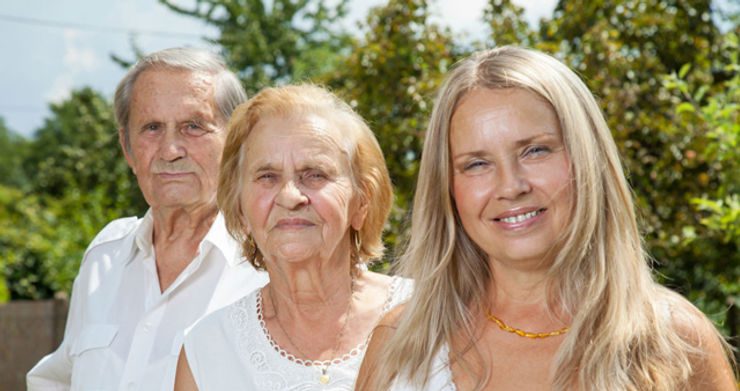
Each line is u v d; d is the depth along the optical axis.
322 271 2.83
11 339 10.41
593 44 7.24
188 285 3.51
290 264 2.79
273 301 2.94
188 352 2.94
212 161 3.50
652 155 7.41
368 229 2.98
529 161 2.25
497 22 7.67
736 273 7.37
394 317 2.60
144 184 3.55
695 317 2.27
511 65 2.29
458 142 2.32
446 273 2.49
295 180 2.74
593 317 2.27
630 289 2.28
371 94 7.80
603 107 7.04
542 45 7.28
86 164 20.31
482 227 2.31
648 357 2.20
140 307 3.61
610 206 2.31
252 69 22.59
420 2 7.75
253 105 2.85
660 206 7.32
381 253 3.04
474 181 2.30
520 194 2.23
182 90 3.47
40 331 10.59
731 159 4.92
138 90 3.52
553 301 2.38
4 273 13.88
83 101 27.89
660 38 7.85
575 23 7.77
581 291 2.33
